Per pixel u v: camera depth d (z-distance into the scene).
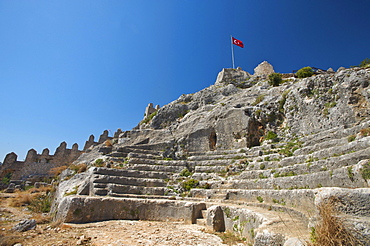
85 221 14.02
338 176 10.81
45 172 49.78
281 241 6.50
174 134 30.00
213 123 27.84
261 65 52.16
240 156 22.39
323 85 20.38
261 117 24.67
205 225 12.97
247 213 10.53
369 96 16.23
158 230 11.80
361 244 4.70
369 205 5.43
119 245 8.84
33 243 8.94
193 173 22.42
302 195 10.64
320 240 5.17
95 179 19.08
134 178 20.20
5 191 39.81
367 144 11.31
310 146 15.96
